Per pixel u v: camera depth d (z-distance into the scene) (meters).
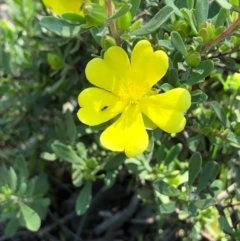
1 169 0.15
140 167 0.15
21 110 0.17
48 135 0.17
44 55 0.16
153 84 0.10
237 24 0.10
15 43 0.17
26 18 0.17
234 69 0.12
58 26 0.10
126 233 0.20
